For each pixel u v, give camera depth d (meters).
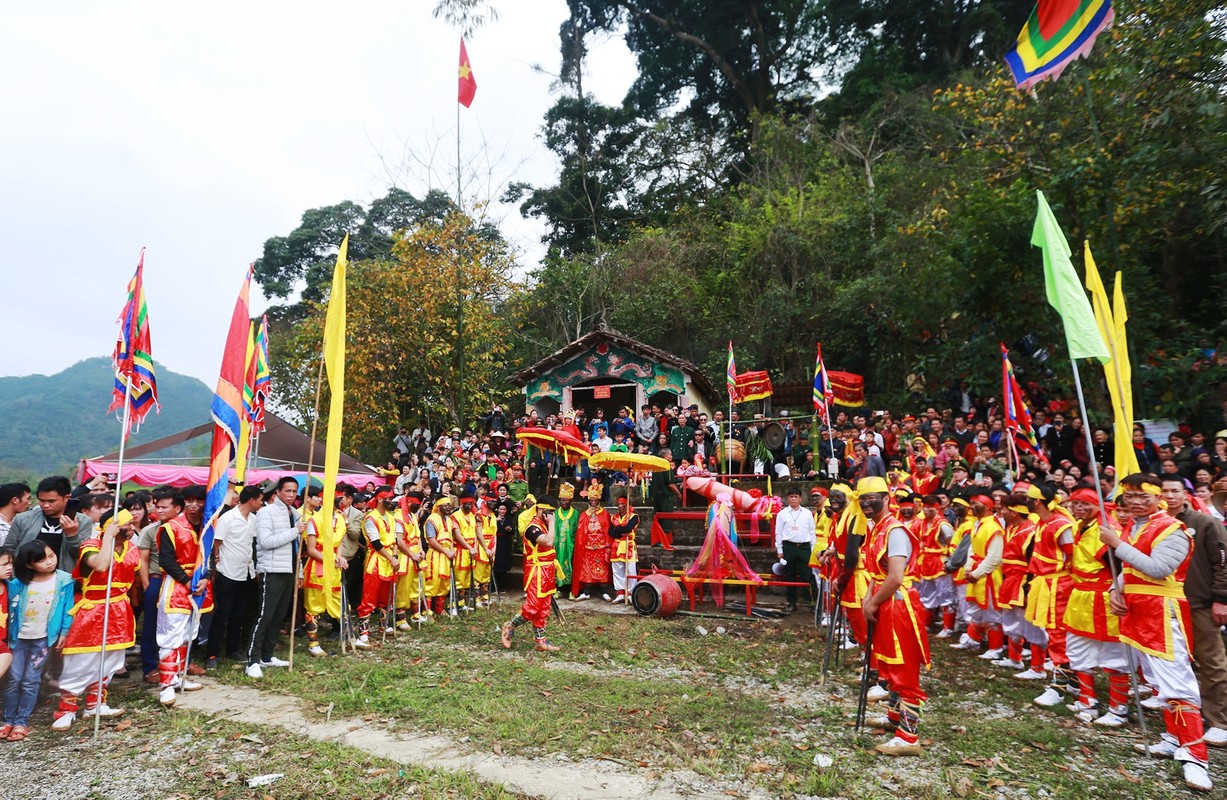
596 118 35.59
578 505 13.27
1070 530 6.36
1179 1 11.29
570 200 35.06
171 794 4.36
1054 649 6.46
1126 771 4.77
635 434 17.00
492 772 4.62
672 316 26.52
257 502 7.52
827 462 14.36
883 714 5.85
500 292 23.27
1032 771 4.74
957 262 14.80
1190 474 9.45
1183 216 12.58
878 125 27.08
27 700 5.38
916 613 5.06
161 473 12.73
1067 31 9.61
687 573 10.80
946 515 9.89
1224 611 5.08
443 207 35.34
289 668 7.23
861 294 20.48
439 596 10.27
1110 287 12.48
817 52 34.84
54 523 6.68
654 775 4.61
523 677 6.88
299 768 4.69
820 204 25.45
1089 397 13.60
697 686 6.73
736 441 15.05
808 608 10.68
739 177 34.19
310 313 31.27
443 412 22.05
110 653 5.86
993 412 14.44
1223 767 4.79
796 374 23.84
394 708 5.90
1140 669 5.83
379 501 9.31
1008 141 14.55
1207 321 13.02
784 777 4.58
